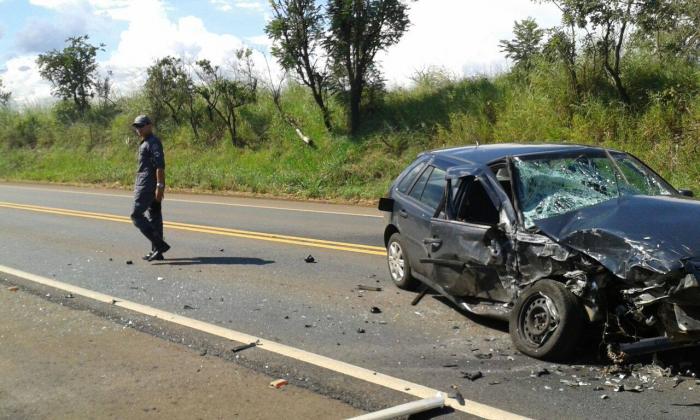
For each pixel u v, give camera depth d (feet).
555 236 18.03
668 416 14.62
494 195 20.71
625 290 16.35
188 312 24.16
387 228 27.68
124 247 37.93
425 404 15.31
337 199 60.34
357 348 19.88
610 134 51.55
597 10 51.67
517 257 19.08
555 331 17.58
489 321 21.97
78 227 46.50
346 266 31.32
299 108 81.97
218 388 17.06
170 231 44.16
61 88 112.06
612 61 55.52
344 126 73.31
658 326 16.06
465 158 23.57
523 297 18.67
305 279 28.94
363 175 64.34
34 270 31.81
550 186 20.29
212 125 89.86
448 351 19.30
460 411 15.26
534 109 57.16
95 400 16.51
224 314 23.82
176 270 31.42
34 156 111.96
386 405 15.78
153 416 15.51
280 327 22.16
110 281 29.27
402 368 18.12
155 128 95.76
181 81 92.79
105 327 22.39
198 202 62.28
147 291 27.35
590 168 21.22
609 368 17.28
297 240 38.75
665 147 47.21
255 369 18.31
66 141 111.34
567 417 14.74
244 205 58.44
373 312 23.58
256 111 87.66
